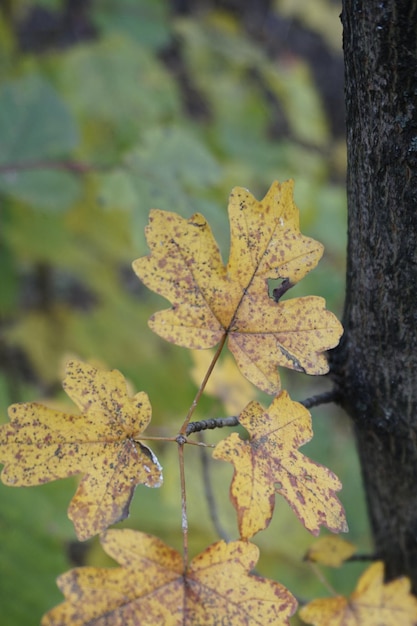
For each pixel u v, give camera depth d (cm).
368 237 58
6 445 55
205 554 55
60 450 55
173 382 108
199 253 57
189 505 93
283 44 194
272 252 57
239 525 55
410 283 58
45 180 94
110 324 115
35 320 113
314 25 174
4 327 113
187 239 57
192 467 96
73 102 119
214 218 90
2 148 95
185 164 94
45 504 80
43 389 116
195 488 94
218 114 141
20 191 92
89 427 55
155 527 91
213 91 143
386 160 57
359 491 110
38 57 122
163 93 127
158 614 55
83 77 120
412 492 62
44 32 138
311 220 121
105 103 120
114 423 56
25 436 55
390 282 58
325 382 134
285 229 57
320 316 57
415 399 60
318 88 210
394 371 60
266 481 55
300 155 143
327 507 55
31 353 111
